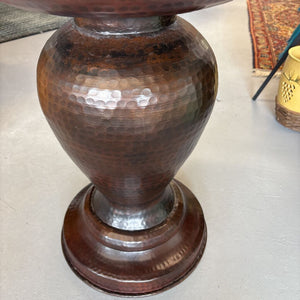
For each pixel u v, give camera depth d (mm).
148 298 764
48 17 2521
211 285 789
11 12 2600
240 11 2648
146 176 643
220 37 2184
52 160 1157
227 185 1054
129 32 507
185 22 616
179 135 570
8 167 1121
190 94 535
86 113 516
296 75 1208
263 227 922
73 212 904
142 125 521
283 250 865
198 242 833
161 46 512
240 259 843
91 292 776
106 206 817
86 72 498
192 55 543
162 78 502
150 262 770
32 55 1931
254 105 1480
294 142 1254
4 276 803
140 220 787
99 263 776
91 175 676
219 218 946
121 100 494
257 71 1734
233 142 1247
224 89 1595
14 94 1539
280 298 764
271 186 1051
